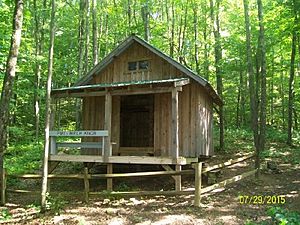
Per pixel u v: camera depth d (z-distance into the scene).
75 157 12.99
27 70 21.44
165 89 11.92
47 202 9.91
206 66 23.08
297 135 23.20
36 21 21.84
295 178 13.12
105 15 27.92
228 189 11.52
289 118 20.52
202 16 25.19
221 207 9.44
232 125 30.34
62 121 28.98
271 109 30.00
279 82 29.33
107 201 10.30
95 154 14.65
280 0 17.44
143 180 13.66
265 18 18.33
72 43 28.61
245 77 28.59
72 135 13.08
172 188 12.16
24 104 27.69
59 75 27.64
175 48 26.30
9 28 15.20
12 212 9.42
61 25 26.86
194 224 8.07
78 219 8.55
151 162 11.77
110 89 12.78
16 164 16.22
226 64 21.56
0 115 10.04
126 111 16.31
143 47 14.40
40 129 26.00
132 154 14.15
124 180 13.77
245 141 21.75
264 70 17.98
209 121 15.47
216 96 15.34
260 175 13.73
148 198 10.64
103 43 28.45
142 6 21.58
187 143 13.30
